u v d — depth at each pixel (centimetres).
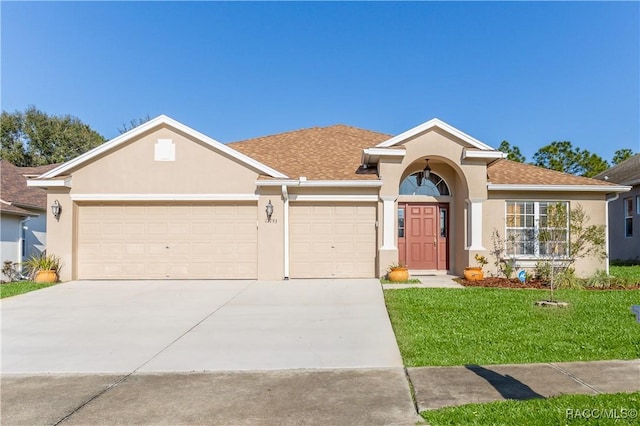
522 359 617
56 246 1369
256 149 1852
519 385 520
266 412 464
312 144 1872
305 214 1432
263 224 1380
